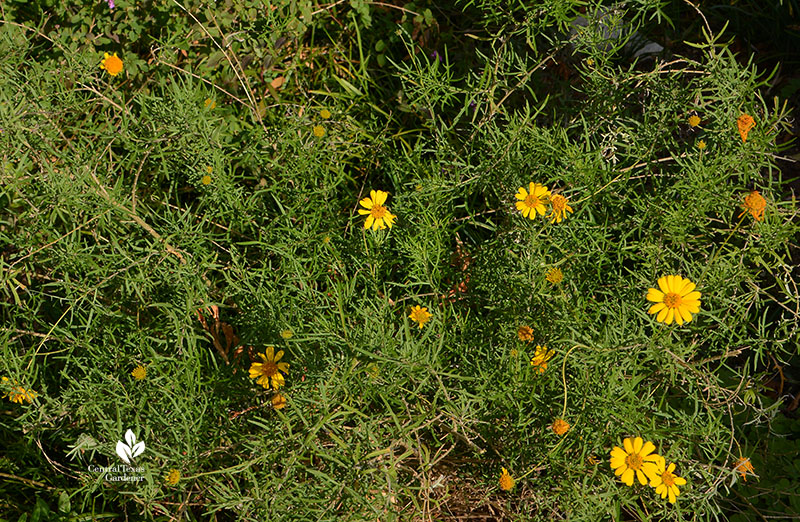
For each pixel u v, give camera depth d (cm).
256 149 274
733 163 231
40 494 240
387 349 184
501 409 217
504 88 274
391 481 198
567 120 310
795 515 239
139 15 291
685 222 233
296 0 315
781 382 269
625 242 242
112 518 234
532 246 224
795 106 347
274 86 332
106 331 231
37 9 292
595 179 248
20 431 248
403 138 330
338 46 346
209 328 264
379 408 230
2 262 229
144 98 259
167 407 220
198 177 256
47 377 252
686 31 359
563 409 194
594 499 194
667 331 203
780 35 357
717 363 276
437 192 254
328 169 272
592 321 223
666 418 227
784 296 283
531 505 221
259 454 200
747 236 233
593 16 260
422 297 263
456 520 240
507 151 248
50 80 256
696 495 206
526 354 215
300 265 237
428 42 342
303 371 216
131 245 231
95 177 236
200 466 212
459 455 236
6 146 237
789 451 255
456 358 243
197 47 308
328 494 194
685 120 259
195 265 236
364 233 240
